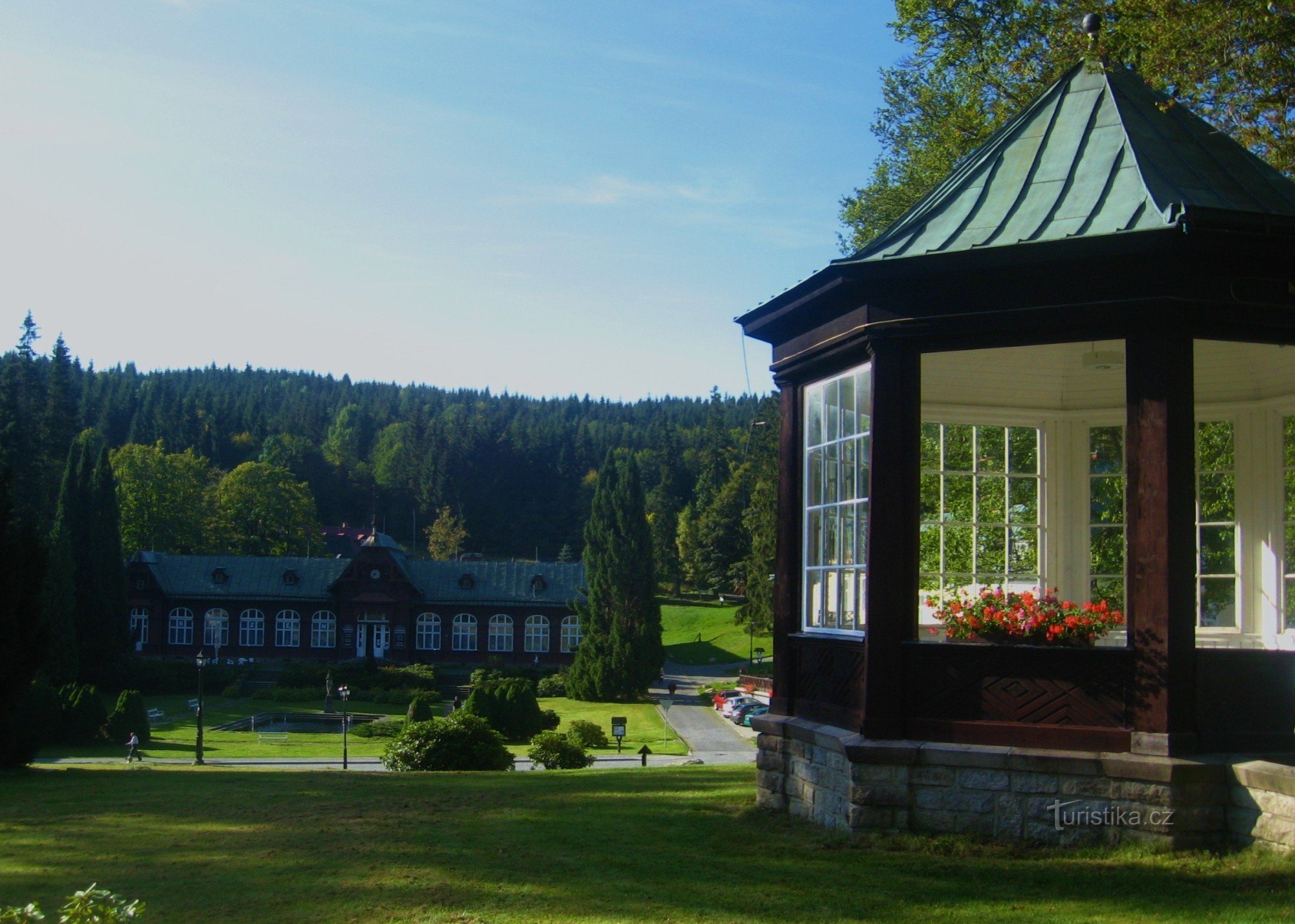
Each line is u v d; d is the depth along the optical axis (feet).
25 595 59.98
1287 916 21.90
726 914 23.68
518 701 156.35
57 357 293.64
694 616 349.41
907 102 100.68
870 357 31.12
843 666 32.04
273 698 221.05
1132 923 22.11
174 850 31.35
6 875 28.55
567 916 23.86
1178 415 27.55
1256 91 52.29
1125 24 53.31
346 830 33.60
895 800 29.30
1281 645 35.50
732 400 611.47
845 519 32.96
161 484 324.80
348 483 523.70
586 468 537.24
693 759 141.18
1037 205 30.94
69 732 150.30
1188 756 26.94
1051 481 40.22
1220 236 27.09
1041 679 28.50
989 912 23.25
